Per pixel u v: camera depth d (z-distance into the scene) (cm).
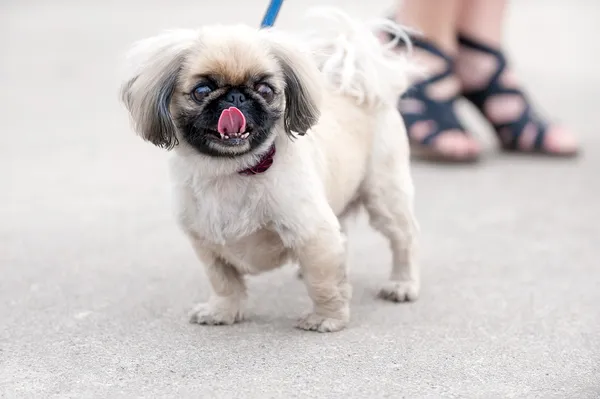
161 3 521
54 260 177
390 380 139
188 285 168
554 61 386
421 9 224
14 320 156
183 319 156
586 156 238
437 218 197
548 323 154
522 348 147
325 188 153
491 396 136
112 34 424
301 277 169
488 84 239
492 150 247
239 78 142
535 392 137
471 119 290
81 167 229
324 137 154
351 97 161
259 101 142
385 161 162
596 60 388
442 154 228
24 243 184
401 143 164
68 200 207
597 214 197
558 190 212
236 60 142
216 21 434
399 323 155
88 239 187
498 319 156
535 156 239
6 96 314
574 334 151
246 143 142
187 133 144
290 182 146
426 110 229
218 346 148
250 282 169
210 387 138
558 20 503
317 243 148
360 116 160
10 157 238
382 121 163
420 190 212
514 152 243
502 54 239
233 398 136
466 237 187
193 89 142
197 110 142
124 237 188
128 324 155
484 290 166
